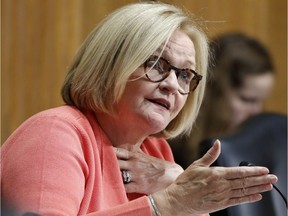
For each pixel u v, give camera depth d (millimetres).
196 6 8258
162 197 3418
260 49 6441
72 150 3535
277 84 8633
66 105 3963
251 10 8562
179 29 3979
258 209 4363
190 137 6121
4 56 7156
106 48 3834
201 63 4180
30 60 7246
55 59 7324
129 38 3797
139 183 3967
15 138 3623
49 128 3582
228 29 8445
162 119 3881
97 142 3820
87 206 3539
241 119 6309
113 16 3939
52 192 3332
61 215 3264
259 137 4578
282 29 8727
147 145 4375
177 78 3936
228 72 6305
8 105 7148
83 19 7508
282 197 4273
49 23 7324
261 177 3334
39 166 3408
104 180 3740
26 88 7227
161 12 3922
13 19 7207
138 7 3934
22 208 1732
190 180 3414
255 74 6324
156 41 3793
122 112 3869
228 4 8445
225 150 4383
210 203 3385
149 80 3816
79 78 3896
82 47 3982
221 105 6250
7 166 3486
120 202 3701
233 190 3357
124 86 3799
